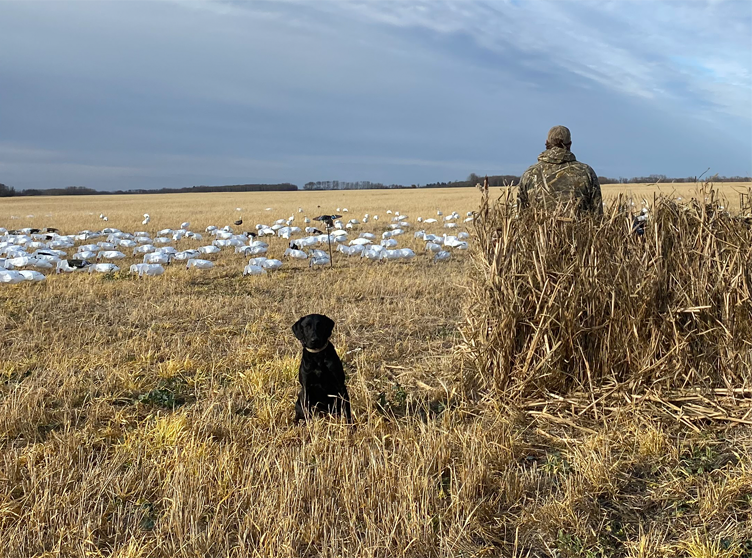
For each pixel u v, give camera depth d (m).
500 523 3.22
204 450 4.02
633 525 3.19
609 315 4.95
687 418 4.45
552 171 5.52
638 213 5.41
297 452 4.08
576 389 4.91
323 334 4.55
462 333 5.77
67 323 8.10
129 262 14.74
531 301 5.00
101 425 4.72
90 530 3.16
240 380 5.65
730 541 2.94
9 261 13.06
